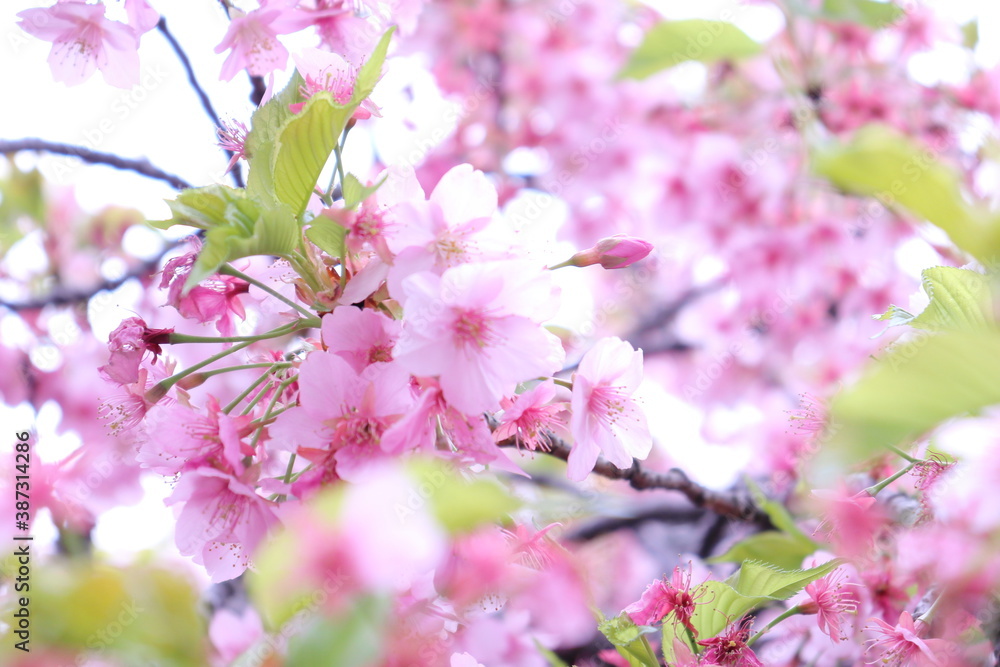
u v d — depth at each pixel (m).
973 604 0.50
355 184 0.49
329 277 0.50
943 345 0.31
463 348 0.48
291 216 0.49
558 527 0.50
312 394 0.48
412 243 0.49
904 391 0.31
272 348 0.55
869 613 0.57
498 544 0.48
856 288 0.93
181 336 0.51
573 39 0.98
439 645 0.47
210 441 0.49
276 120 0.51
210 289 0.52
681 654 0.52
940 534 0.50
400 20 0.58
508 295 0.49
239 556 0.49
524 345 0.48
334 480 0.48
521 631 0.62
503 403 0.50
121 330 0.51
